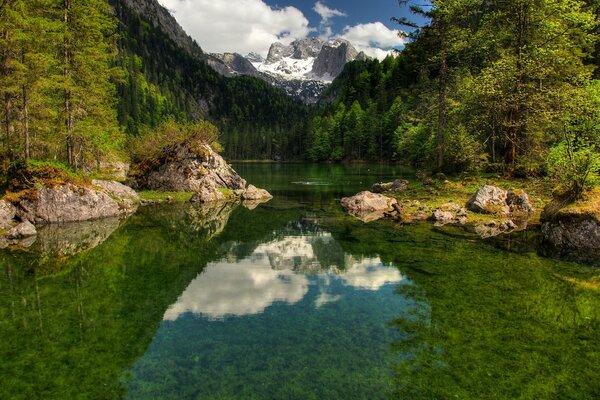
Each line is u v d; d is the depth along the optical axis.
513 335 9.73
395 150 99.69
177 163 40.16
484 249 17.80
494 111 32.94
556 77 32.69
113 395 7.40
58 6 30.66
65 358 8.84
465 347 9.19
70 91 31.12
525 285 13.19
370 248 18.47
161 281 14.33
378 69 159.62
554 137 29.64
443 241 19.38
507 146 32.78
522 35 31.88
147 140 43.97
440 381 7.82
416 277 14.26
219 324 10.67
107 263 16.58
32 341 9.64
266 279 14.59
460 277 14.14
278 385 7.73
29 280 14.32
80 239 20.78
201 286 13.81
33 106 27.80
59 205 24.97
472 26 38.03
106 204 27.69
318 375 8.09
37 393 7.46
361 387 7.65
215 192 37.34
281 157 160.50
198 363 8.59
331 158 126.94
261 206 33.31
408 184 37.44
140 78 177.25
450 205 26.33
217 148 44.28
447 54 36.06
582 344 9.26
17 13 23.03
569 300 11.88
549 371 8.14
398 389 7.57
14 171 24.95
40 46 26.05
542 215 23.30
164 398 7.30
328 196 39.94
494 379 7.88
